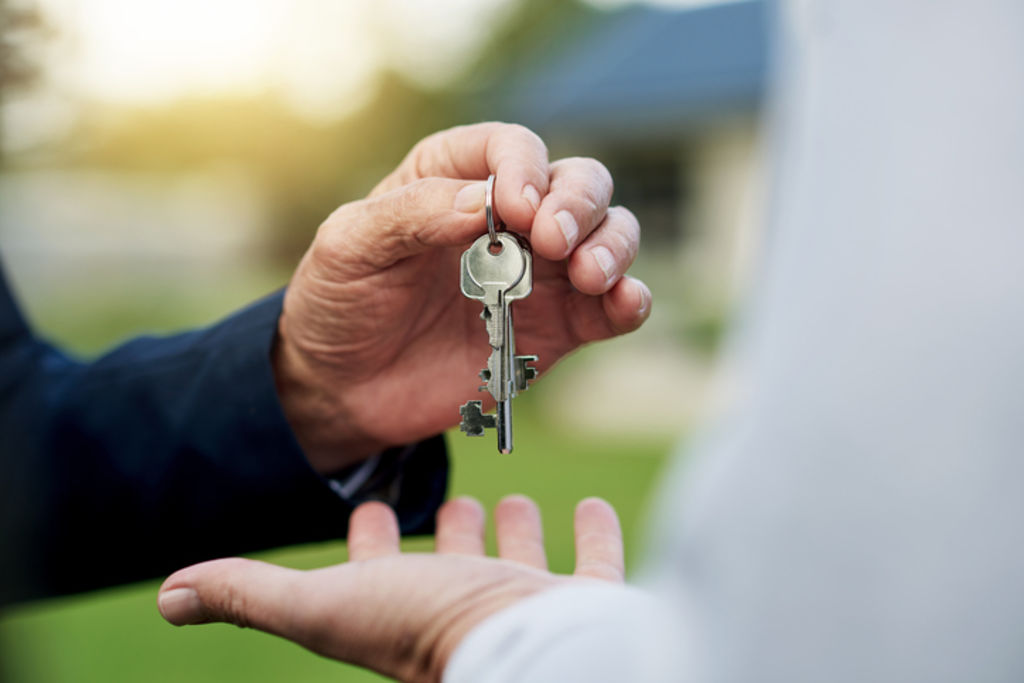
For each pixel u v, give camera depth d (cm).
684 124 1219
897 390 56
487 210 128
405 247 139
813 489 57
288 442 148
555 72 1493
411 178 151
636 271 1256
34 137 341
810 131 62
